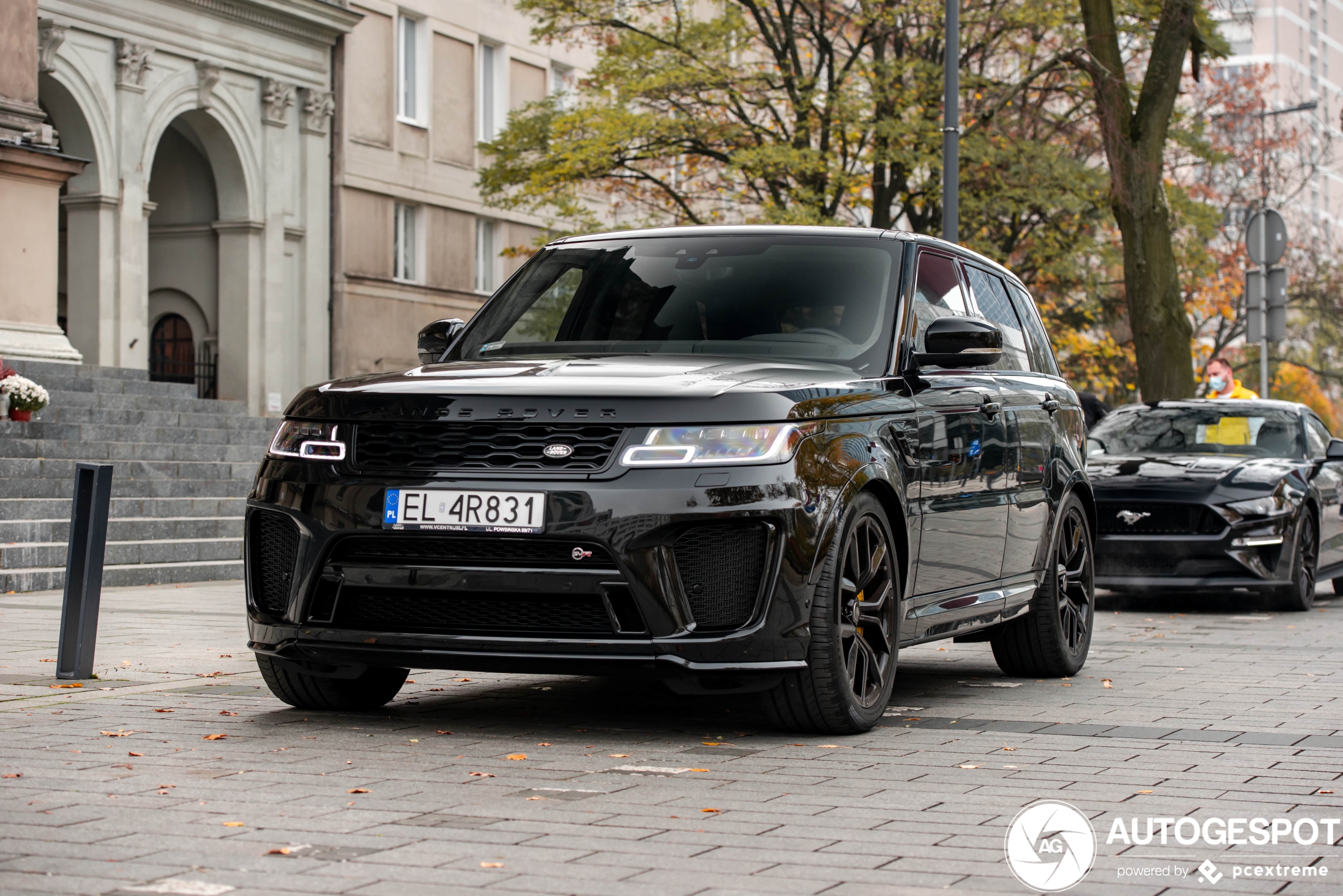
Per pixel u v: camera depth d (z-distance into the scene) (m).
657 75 25.33
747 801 4.74
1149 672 8.39
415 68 32.47
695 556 5.53
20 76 19.83
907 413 6.39
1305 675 8.27
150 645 8.80
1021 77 25.72
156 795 4.66
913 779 5.14
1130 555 12.55
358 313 30.73
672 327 6.63
